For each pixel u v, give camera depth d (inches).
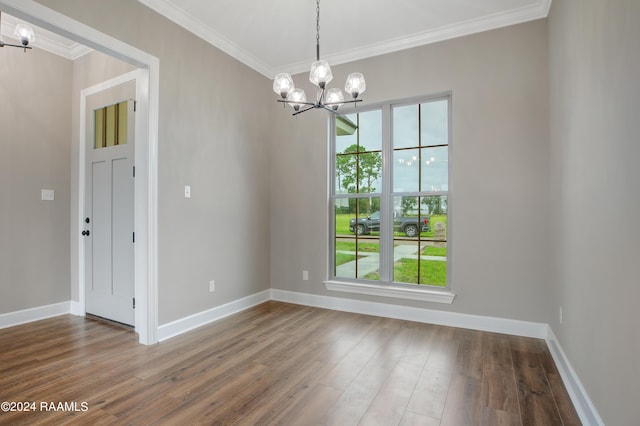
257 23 128.0
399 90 142.6
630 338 51.3
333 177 162.9
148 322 112.8
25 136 135.7
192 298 129.4
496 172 125.2
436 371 95.0
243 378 90.8
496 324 125.1
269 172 173.5
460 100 131.4
